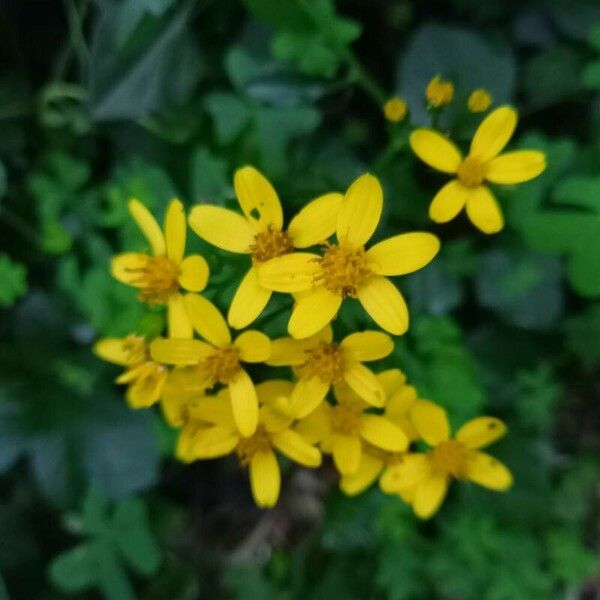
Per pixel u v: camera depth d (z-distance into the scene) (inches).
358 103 6.6
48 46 6.8
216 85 6.4
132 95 6.1
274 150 5.8
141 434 6.5
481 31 6.4
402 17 6.6
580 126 6.7
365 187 4.0
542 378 6.1
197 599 7.1
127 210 5.7
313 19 5.5
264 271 4.0
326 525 6.4
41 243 6.3
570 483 6.5
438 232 6.0
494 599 6.0
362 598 6.6
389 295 4.1
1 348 6.5
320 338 4.2
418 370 5.3
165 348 4.2
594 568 6.2
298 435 4.4
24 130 6.7
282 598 6.7
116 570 6.2
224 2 6.2
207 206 4.3
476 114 4.8
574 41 6.4
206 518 7.2
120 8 5.8
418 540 6.2
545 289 6.1
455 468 4.9
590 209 6.1
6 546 6.7
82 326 6.5
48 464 6.4
